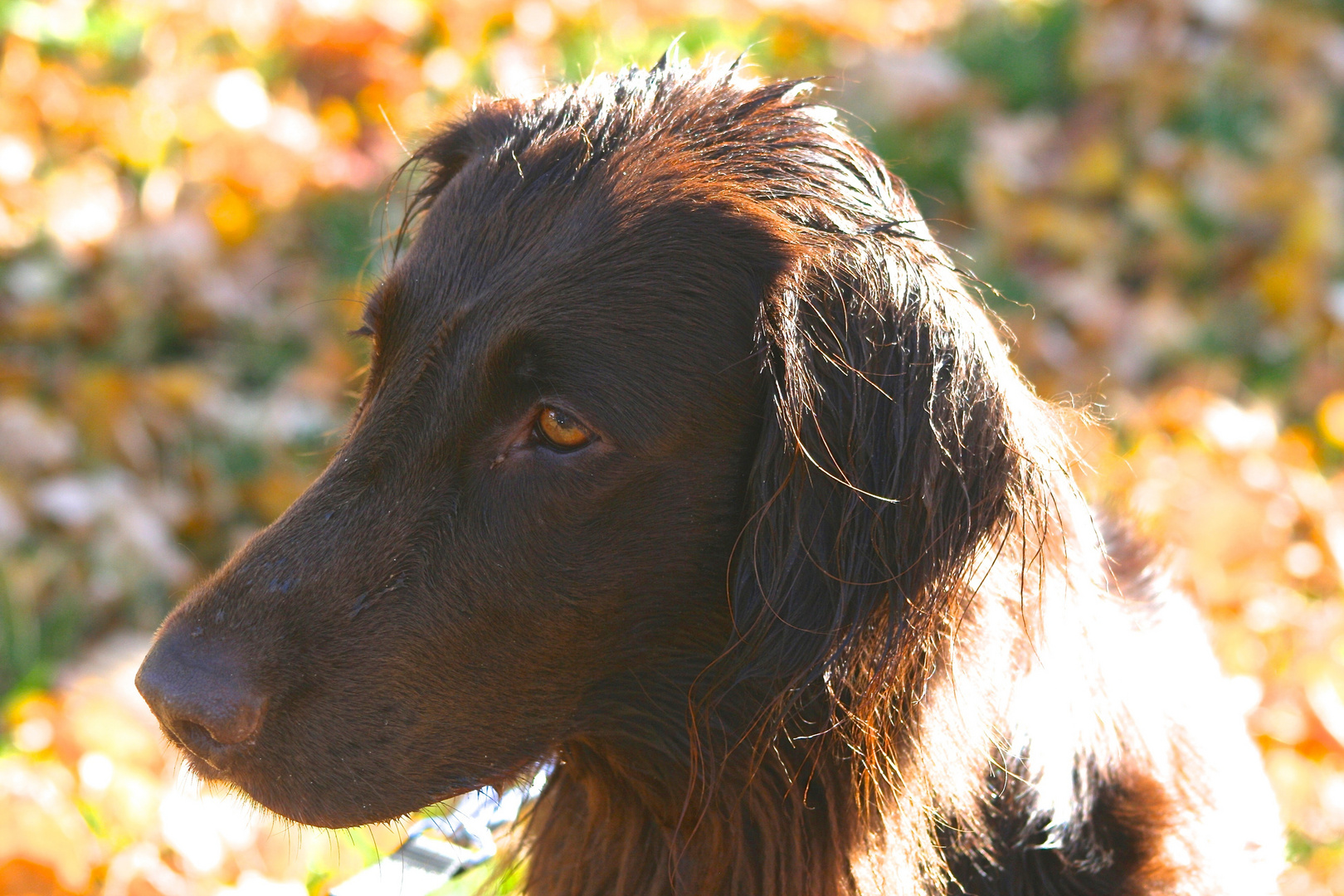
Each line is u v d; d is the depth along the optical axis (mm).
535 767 3045
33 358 6352
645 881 3309
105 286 6625
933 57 8648
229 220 7105
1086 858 3152
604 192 2781
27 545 5504
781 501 2729
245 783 2727
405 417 2727
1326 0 9391
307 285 6941
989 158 7805
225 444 6062
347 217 7227
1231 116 8281
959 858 3121
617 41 8617
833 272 2736
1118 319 7086
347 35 8195
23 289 6586
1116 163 7859
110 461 5930
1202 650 3902
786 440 2680
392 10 8383
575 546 2711
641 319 2686
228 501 5859
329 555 2689
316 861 4277
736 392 2734
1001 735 3041
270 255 7074
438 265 2797
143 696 2668
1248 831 3553
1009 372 2867
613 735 3010
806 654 2768
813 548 2736
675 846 3158
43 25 7934
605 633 2805
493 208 2826
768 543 2748
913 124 8102
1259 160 8102
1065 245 7453
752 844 3113
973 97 8289
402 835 3752
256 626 2645
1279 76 8633
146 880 4043
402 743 2719
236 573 2699
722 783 3033
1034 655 3023
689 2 9055
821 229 2789
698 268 2727
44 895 4000
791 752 2961
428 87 8164
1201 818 3328
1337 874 4602
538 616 2738
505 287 2711
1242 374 7043
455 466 2709
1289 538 6137
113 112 7426
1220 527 5891
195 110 7547
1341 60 8789
